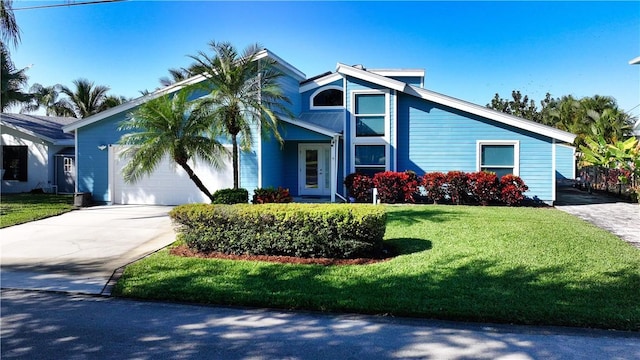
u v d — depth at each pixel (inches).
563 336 168.6
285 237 287.4
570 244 310.7
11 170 822.5
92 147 621.3
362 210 287.4
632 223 431.2
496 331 174.4
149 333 176.4
